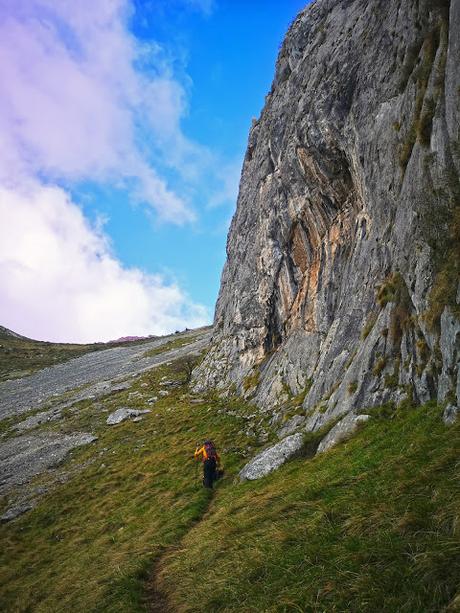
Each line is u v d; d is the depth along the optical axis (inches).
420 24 863.7
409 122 840.9
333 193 1310.3
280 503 553.6
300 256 1556.3
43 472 1407.5
